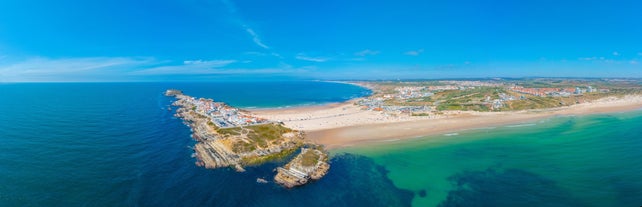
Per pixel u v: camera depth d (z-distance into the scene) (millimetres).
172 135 131500
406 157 107875
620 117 177250
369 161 103938
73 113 180625
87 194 73500
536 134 137375
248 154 103750
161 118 174375
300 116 193875
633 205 70000
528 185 82562
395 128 153875
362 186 84500
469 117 184000
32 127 134375
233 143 111938
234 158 100562
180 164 96000
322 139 132625
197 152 107125
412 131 146875
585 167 92812
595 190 77812
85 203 69438
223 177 87625
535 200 74625
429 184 85750
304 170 89750
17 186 74812
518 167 95625
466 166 98312
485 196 77750
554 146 116438
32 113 175500
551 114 192000
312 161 96312
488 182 85562
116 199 72312
